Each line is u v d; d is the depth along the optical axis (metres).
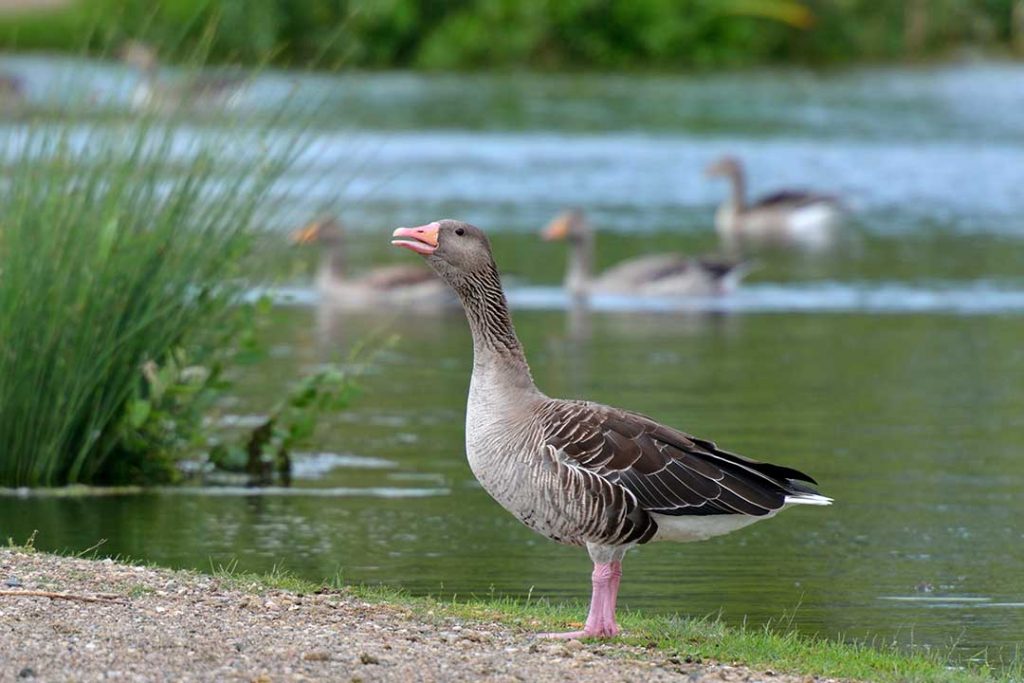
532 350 24.75
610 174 45.47
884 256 34.69
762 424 19.25
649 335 26.44
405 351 24.88
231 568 13.12
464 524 15.07
